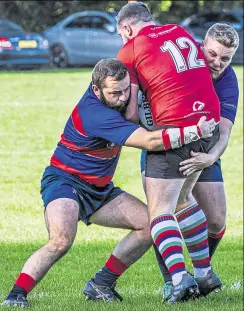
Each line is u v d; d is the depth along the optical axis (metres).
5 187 28.25
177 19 82.19
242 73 62.03
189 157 14.83
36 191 28.08
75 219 14.52
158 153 14.82
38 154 34.16
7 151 33.94
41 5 77.00
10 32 56.47
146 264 20.56
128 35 15.48
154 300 16.09
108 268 15.80
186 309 14.70
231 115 16.22
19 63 56.50
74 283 17.97
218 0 82.50
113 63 14.30
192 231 15.90
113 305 15.25
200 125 14.24
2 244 21.27
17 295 14.62
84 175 14.98
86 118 14.58
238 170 34.94
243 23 69.25
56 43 67.50
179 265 14.74
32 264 14.54
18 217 24.48
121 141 14.33
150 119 15.18
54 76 57.00
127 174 33.06
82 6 78.38
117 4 79.56
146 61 14.77
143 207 15.38
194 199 16.06
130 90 14.70
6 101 43.22
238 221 27.17
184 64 14.78
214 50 15.49
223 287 17.92
